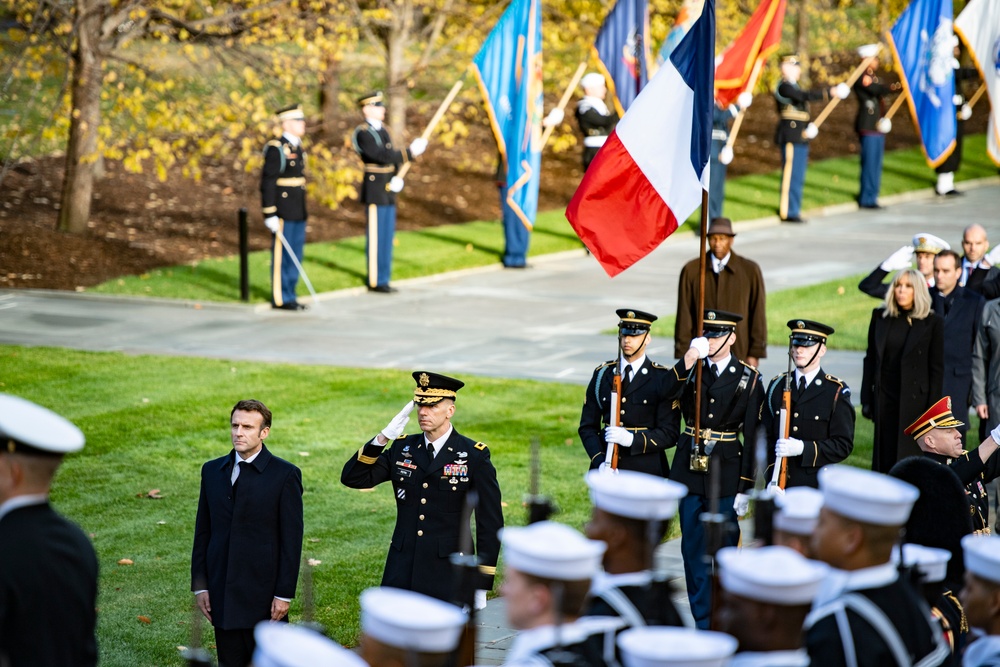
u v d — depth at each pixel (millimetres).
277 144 49500
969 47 38219
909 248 30531
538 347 43594
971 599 11062
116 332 45062
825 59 98750
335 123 74562
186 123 55875
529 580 9781
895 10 83938
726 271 31688
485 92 34469
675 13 69625
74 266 54406
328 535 26203
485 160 78562
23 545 11305
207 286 52750
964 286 30250
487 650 19922
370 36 68688
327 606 22312
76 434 11773
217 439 32469
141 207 64812
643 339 22531
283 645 8172
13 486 11547
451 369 40219
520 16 34312
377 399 36500
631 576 10922
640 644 8789
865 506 10484
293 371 39594
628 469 22453
